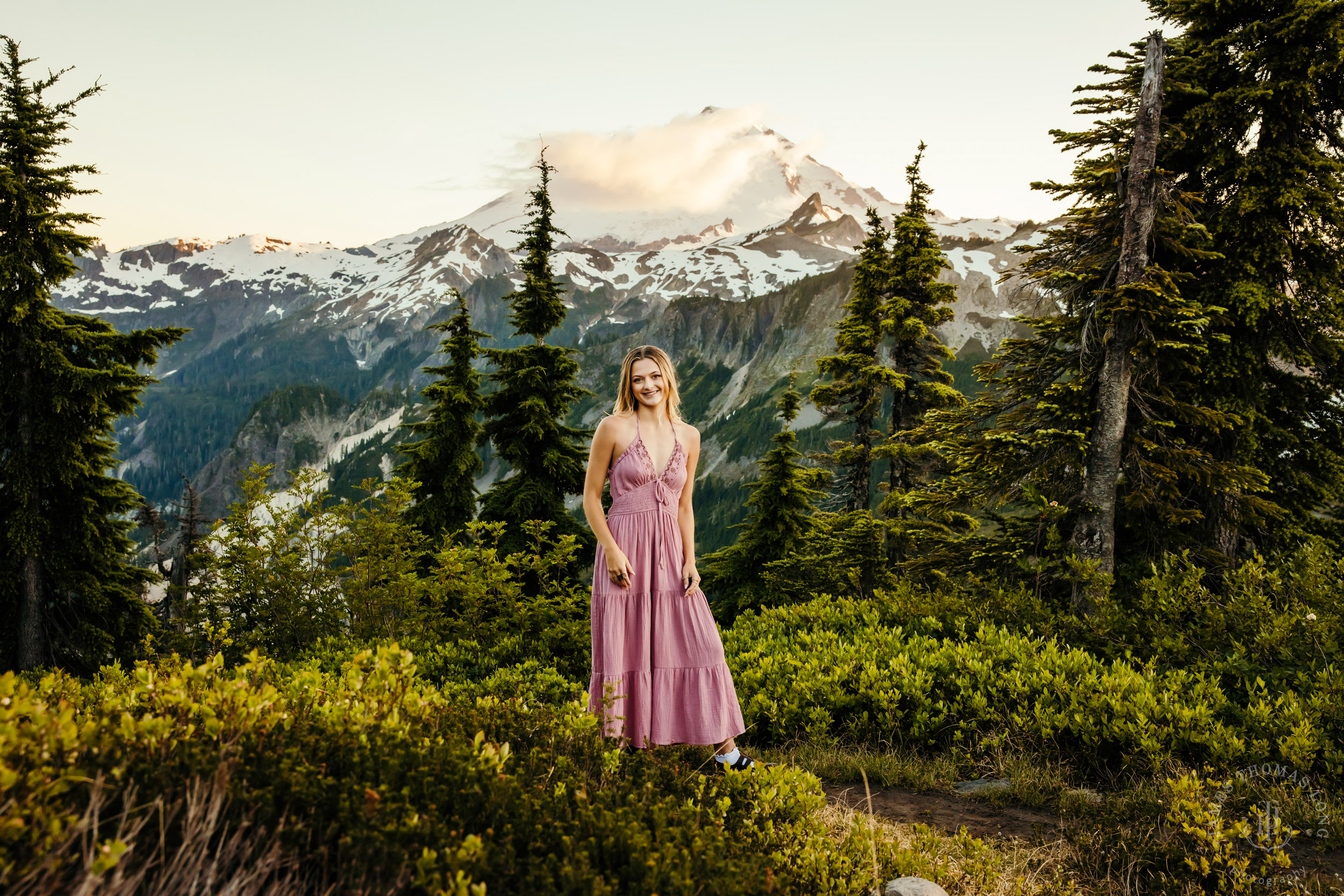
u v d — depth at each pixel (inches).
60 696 117.8
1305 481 408.8
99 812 68.2
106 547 651.5
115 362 638.5
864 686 229.5
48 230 590.9
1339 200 382.6
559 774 107.4
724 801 112.7
